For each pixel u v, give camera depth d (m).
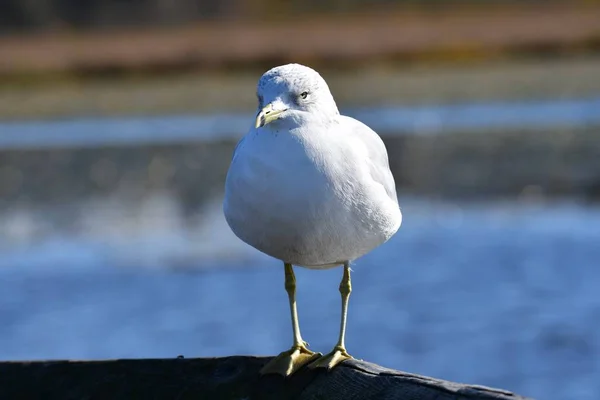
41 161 22.84
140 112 34.38
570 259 15.70
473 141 23.62
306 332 12.60
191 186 21.33
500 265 15.51
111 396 5.84
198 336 12.59
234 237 17.56
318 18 64.12
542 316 13.05
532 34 48.88
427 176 21.89
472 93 35.31
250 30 57.69
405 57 44.41
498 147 23.00
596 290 14.09
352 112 31.23
